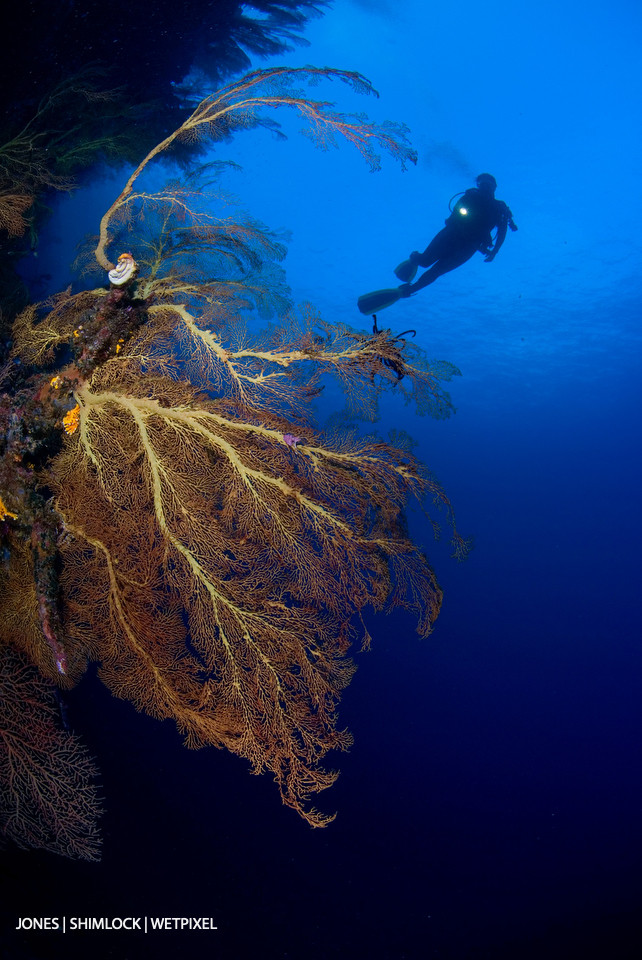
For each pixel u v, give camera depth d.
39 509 2.83
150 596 2.74
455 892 9.37
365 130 2.81
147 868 5.82
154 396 2.73
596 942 9.10
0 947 3.47
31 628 2.88
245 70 8.28
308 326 2.88
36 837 3.12
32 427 2.83
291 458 2.82
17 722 3.04
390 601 2.96
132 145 5.96
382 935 7.44
